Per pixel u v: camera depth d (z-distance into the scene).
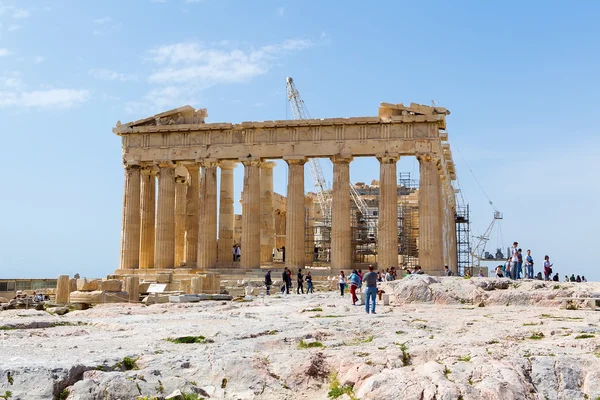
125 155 74.06
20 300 48.25
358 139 68.12
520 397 15.51
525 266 47.28
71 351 19.72
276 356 18.36
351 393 16.27
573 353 18.52
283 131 70.12
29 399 15.04
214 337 22.70
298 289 55.38
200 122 73.69
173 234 73.62
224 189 77.06
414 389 15.51
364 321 26.66
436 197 66.06
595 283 36.75
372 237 94.62
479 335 22.20
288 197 69.56
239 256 84.88
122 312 34.19
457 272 94.56
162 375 17.12
